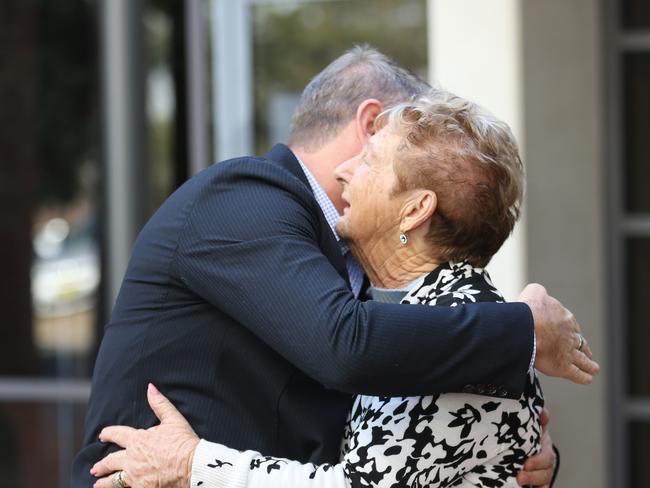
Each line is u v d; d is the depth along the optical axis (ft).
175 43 17.74
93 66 17.90
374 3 17.13
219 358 7.76
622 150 16.53
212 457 7.49
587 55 15.33
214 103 17.71
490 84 15.37
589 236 15.57
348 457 7.45
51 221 18.12
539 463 7.67
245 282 7.34
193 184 7.86
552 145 15.47
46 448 18.22
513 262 15.52
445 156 7.52
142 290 7.84
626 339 16.65
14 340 18.28
